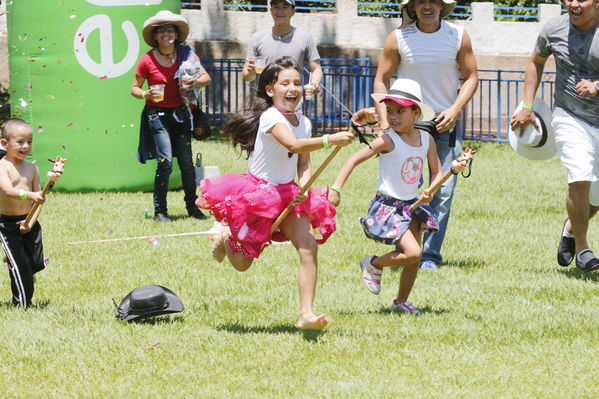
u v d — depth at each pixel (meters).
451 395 6.51
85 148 16.81
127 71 16.75
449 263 11.74
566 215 15.80
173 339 7.92
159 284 10.27
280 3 13.75
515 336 8.06
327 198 8.59
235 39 30.80
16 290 9.19
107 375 7.03
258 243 8.05
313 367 7.16
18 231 9.03
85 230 13.47
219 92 30.14
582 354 7.55
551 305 9.49
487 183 19.59
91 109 16.72
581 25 10.77
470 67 11.20
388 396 6.47
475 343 7.83
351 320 8.66
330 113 28.56
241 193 8.13
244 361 7.32
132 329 8.23
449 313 8.98
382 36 31.62
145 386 6.73
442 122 10.85
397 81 8.89
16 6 16.53
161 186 14.31
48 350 7.61
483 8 32.31
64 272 10.80
